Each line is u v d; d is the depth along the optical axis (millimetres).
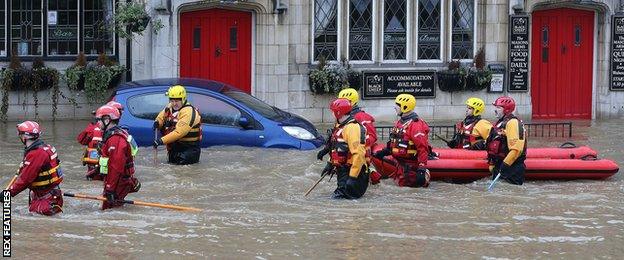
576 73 26438
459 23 25781
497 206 15258
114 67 24078
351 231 13562
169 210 14648
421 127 16406
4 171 17375
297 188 16281
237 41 24734
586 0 25891
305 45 24844
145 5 23812
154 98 19141
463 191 16375
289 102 24891
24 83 23859
